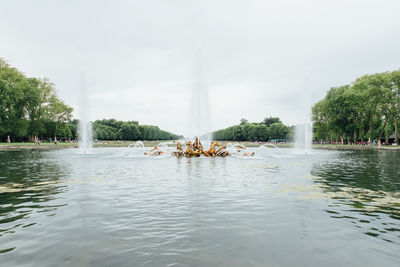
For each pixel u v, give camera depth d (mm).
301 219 6977
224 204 8391
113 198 9180
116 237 5750
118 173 15773
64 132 107062
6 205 8281
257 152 41594
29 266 4508
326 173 15906
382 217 7172
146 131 186500
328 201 8797
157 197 9320
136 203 8500
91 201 8766
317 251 5105
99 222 6711
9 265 4539
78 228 6297
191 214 7359
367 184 12078
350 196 9531
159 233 5977
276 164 21797
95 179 13406
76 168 18469
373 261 4727
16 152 40125
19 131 67812
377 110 64375
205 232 6039
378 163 22891
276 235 5895
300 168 18688
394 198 9266
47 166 19781
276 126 133250
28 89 68875
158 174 15305
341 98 75000
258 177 14156
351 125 75000
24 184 11922
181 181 12766
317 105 88438
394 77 60125
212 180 13086
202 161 24797
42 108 76438
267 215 7297
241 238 5703
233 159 27516
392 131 87312
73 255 4902
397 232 6109
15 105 68625
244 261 4660
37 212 7555
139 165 20688
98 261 4656
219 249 5156
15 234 5934
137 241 5535
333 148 63531
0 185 11688
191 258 4766
